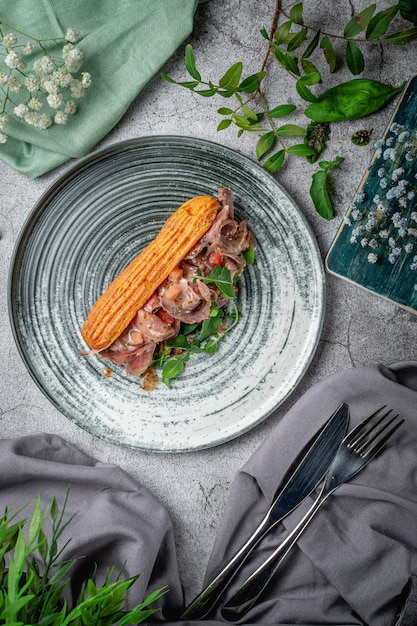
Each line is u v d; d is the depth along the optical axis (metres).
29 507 1.39
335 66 1.40
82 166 1.41
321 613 1.33
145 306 1.33
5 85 1.39
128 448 1.40
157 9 1.36
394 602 1.30
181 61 1.45
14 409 1.48
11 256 1.42
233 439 1.43
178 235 1.29
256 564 1.38
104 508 1.35
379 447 1.32
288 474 1.36
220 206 1.32
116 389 1.43
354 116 1.34
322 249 1.43
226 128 1.44
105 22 1.38
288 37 1.29
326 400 1.35
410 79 1.35
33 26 1.37
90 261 1.43
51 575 1.32
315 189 1.35
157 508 1.36
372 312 1.42
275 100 1.43
